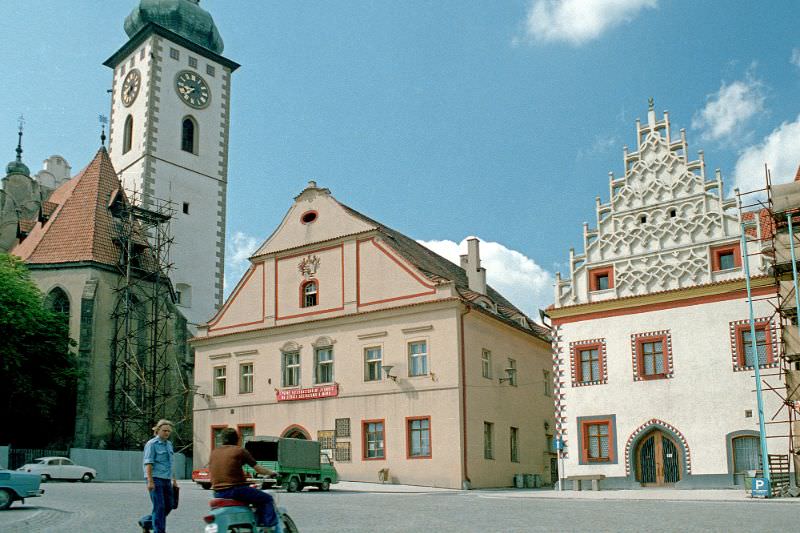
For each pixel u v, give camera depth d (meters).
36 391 53.19
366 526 18.27
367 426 46.53
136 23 77.38
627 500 29.33
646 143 39.91
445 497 31.94
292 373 50.56
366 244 49.00
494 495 34.25
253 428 51.00
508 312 54.59
